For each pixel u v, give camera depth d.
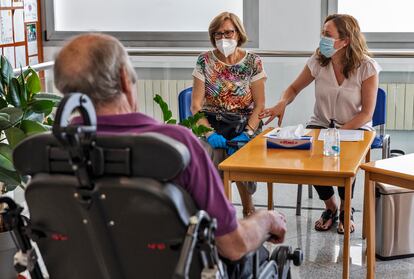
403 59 4.99
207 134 4.04
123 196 1.54
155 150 1.52
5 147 2.73
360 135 3.64
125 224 1.58
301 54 5.11
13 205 1.71
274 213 2.03
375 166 3.02
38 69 3.91
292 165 3.01
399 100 5.02
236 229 1.76
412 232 3.53
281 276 2.17
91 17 6.14
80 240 1.66
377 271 3.39
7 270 2.86
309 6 5.62
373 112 4.04
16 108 2.73
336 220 4.05
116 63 1.67
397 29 5.57
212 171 1.69
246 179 3.04
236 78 4.17
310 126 4.11
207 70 4.20
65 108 1.44
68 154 1.53
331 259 3.55
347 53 3.93
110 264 1.64
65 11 6.17
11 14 5.68
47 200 1.63
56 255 1.73
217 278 1.55
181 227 1.57
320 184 2.96
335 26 3.91
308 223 4.11
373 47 5.58
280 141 3.35
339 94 4.00
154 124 1.70
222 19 4.12
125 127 1.69
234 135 4.09
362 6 5.56
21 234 1.71
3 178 2.72
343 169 2.93
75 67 1.64
